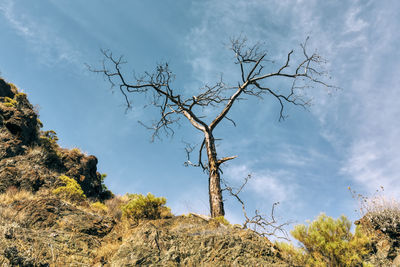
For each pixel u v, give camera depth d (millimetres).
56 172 17141
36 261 6141
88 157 21156
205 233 7297
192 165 14672
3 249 6043
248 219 8430
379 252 7504
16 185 13297
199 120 14172
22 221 8242
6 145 16156
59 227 8406
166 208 11203
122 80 13656
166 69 14000
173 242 6895
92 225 8898
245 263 6113
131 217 10469
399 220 7895
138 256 6441
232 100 14625
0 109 18172
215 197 11727
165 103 14688
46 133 21344
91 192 18922
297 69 14859
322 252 6672
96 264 6688
